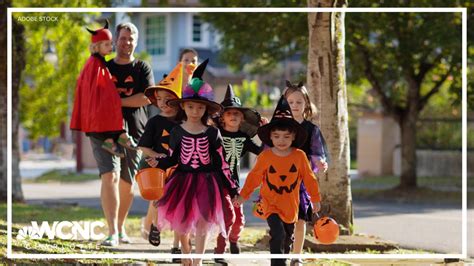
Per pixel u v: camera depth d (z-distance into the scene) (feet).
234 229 36.06
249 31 88.07
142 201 80.64
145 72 41.70
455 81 84.12
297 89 34.60
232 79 145.79
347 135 43.68
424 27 82.58
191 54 41.29
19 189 71.67
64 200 82.84
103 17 102.83
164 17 146.10
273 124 31.65
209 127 32.37
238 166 35.91
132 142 40.88
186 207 31.60
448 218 63.77
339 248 39.93
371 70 91.15
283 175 31.78
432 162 119.14
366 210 71.87
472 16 80.84
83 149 137.18
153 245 37.52
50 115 117.80
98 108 40.06
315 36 43.65
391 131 126.21
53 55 105.29
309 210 33.47
